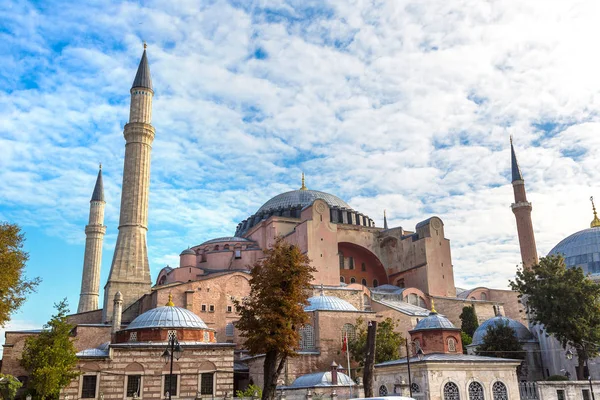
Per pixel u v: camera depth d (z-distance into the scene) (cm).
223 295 7106
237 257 8881
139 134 8306
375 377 5059
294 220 9275
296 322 3581
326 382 4891
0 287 3550
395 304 7950
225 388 4841
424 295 8606
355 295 7606
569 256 7319
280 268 3609
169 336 5000
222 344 4962
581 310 5506
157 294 6781
